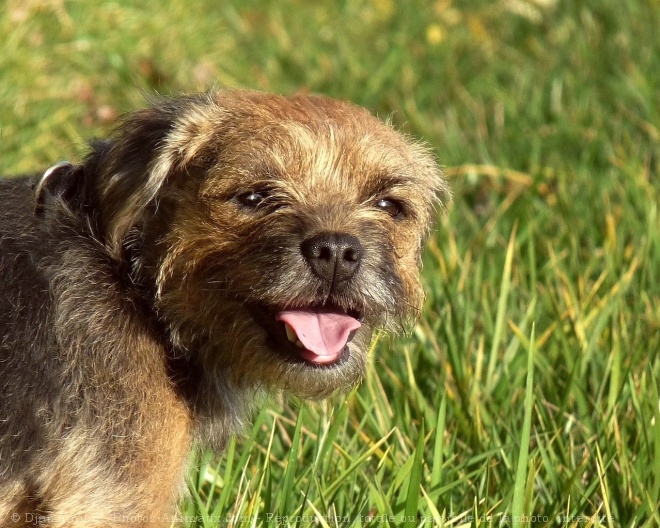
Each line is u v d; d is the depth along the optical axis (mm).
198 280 4965
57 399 4699
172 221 5023
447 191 6000
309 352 4914
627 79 10328
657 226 7738
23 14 9570
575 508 5211
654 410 5516
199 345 5102
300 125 5102
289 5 13422
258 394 5559
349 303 4887
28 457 4688
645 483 5344
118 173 5000
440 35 12500
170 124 5117
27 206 5051
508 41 12602
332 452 5535
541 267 7574
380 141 5273
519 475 4848
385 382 6508
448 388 6105
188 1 11680
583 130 9727
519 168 9438
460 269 7352
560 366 6438
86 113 9398
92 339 4777
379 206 5270
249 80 11273
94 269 4902
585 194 8586
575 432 5914
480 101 11039
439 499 5211
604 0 12320
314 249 4789
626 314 6863
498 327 6234
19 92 8984
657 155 9141
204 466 5461
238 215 4949
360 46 12727
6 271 4902
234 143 5023
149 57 10492
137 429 4742
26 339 4785
